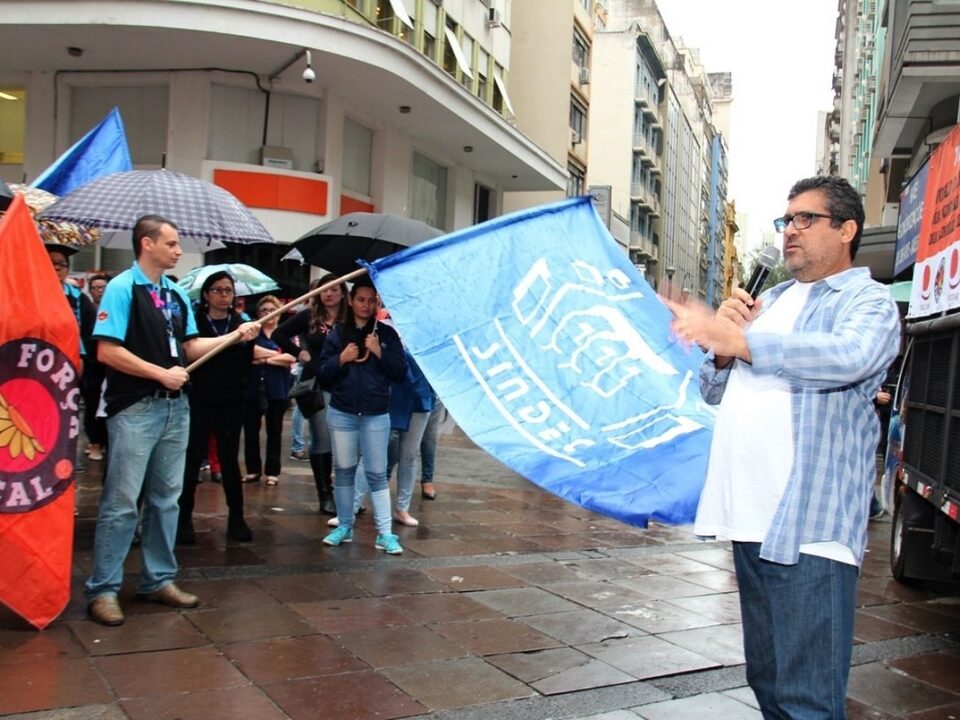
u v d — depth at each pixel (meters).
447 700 3.99
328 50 16.27
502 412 3.46
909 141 19.08
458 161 25.05
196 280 8.57
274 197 17.50
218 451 6.50
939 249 6.11
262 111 18.11
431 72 18.70
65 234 7.09
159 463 4.86
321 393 7.53
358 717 3.74
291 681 4.07
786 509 2.67
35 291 4.48
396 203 21.61
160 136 17.84
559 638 4.94
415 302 3.76
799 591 2.65
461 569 6.25
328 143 18.56
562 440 3.37
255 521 7.26
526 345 3.76
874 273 21.31
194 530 6.85
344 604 5.25
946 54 14.55
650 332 3.98
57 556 4.49
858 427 2.75
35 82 17.88
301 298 5.30
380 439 6.43
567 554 6.97
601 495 3.05
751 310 2.99
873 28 32.31
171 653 4.29
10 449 4.39
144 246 4.77
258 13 15.55
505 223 4.04
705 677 4.51
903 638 5.46
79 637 4.43
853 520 2.69
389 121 20.98
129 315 4.66
